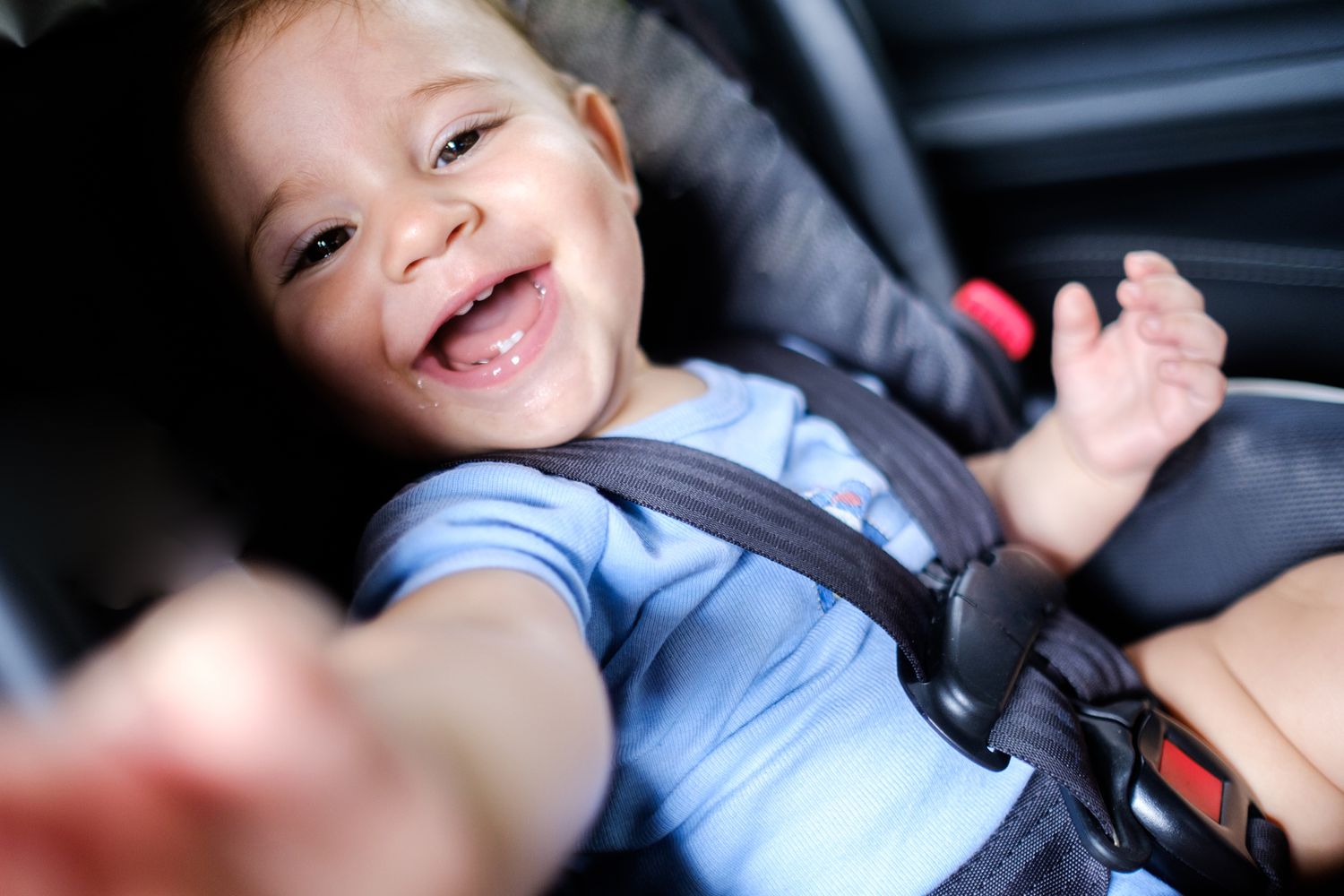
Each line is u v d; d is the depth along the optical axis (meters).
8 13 0.63
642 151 1.03
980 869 0.68
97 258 0.67
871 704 0.73
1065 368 0.92
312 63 0.71
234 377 0.75
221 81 0.71
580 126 0.88
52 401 0.58
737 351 1.04
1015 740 0.67
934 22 1.33
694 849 0.70
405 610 0.47
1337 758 0.74
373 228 0.71
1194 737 0.76
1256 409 0.91
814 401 0.97
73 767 0.21
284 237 0.72
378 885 0.24
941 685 0.70
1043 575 0.83
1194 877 0.68
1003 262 1.32
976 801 0.70
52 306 0.62
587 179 0.77
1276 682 0.77
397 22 0.75
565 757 0.36
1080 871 0.68
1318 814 0.75
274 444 0.76
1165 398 0.87
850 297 1.10
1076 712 0.74
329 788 0.23
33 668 0.47
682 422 0.84
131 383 0.65
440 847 0.26
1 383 0.55
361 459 0.83
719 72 1.09
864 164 1.20
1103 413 0.91
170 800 0.21
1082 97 1.28
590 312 0.77
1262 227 1.21
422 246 0.69
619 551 0.70
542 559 0.58
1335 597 0.77
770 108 1.13
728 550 0.76
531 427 0.75
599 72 1.03
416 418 0.76
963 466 0.91
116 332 0.66
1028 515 0.97
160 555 0.59
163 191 0.73
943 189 1.33
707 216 1.06
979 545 0.86
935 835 0.69
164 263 0.72
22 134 0.64
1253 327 1.18
